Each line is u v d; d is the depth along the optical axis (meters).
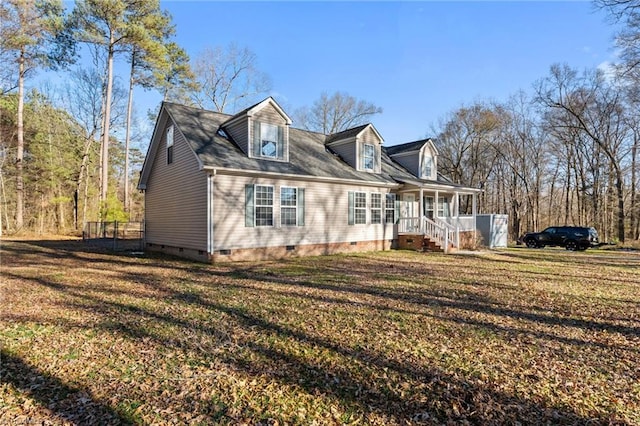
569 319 5.86
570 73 25.67
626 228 30.61
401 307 6.50
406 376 3.76
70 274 9.88
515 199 33.62
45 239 22.44
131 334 5.02
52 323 5.48
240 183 13.02
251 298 7.14
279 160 14.45
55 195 30.03
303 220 14.80
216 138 14.00
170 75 26.02
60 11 20.45
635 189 27.11
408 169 21.19
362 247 17.05
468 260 13.86
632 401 3.26
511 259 14.41
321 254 15.36
